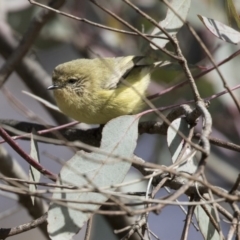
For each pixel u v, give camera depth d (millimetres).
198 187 6465
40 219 6957
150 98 8703
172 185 6750
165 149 12469
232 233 5840
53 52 15062
